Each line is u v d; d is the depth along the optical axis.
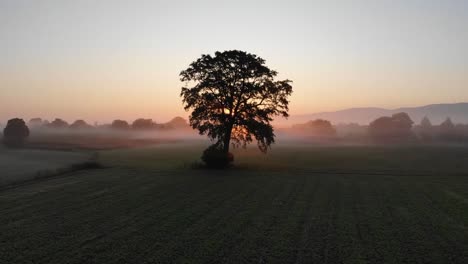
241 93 52.78
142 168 52.94
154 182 39.47
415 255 17.25
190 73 53.12
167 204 28.33
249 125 52.41
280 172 48.91
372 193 33.50
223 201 29.55
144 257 16.83
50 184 37.88
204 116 52.91
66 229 21.38
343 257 16.95
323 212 25.89
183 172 48.28
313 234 20.48
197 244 18.67
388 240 19.45
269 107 54.09
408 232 20.95
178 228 21.61
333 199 30.61
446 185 38.41
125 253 17.33
